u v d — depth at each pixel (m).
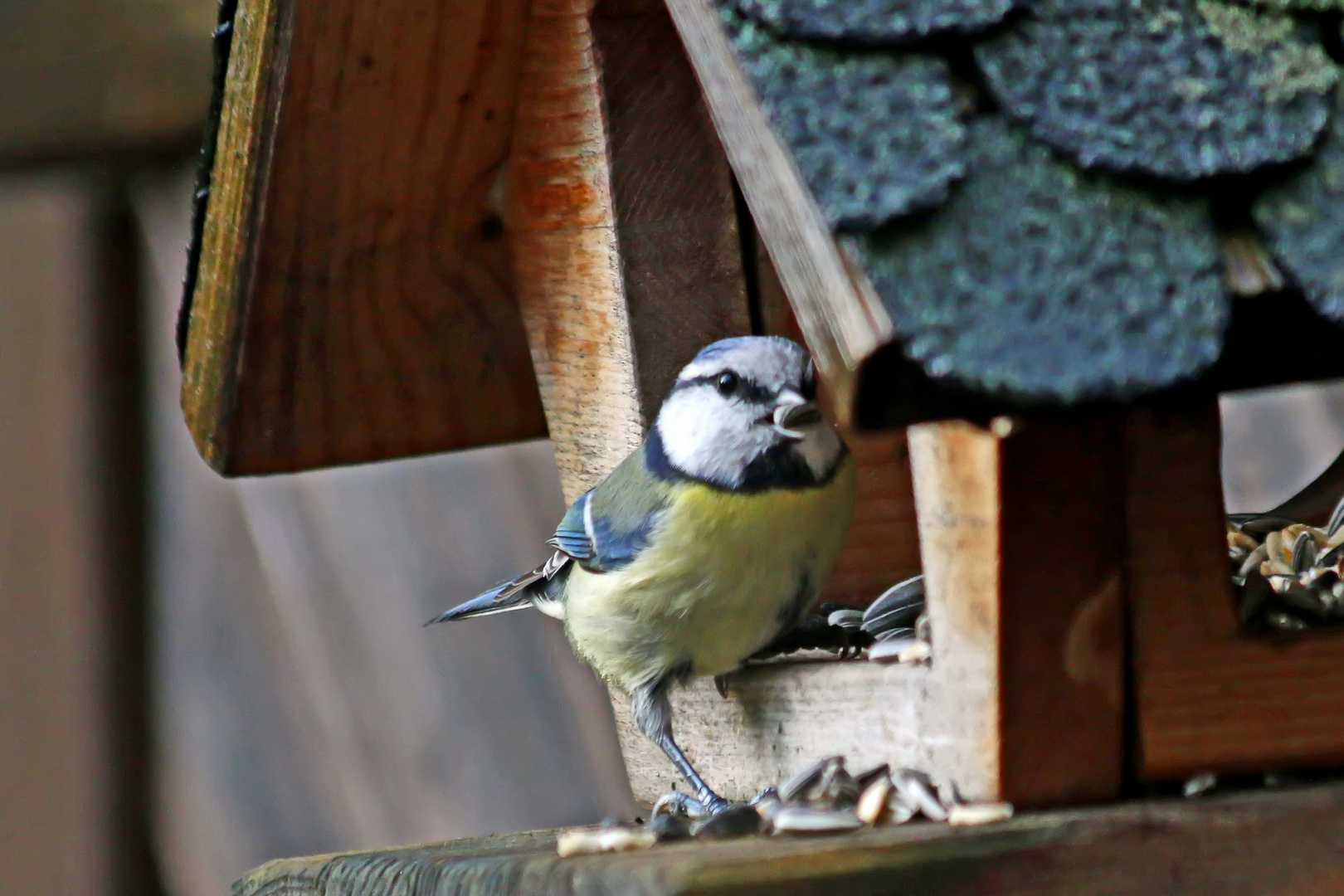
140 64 8.51
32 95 8.52
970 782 4.30
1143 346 3.51
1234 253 3.71
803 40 3.88
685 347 5.93
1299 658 4.38
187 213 8.93
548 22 5.86
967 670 4.29
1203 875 4.12
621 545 5.65
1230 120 3.83
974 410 3.50
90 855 8.67
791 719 5.26
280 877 5.46
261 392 6.49
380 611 8.52
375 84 5.75
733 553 5.47
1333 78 3.94
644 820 5.72
